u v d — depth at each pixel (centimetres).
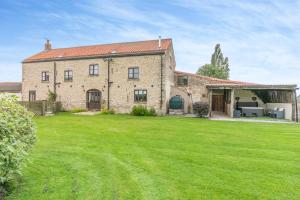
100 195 478
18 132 486
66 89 2811
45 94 2923
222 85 2219
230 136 1173
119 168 654
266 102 2569
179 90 2572
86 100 2719
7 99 485
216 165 687
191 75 2586
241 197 478
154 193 492
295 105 1983
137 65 2491
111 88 2600
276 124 1711
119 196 475
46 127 1447
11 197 460
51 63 2891
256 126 1576
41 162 701
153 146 937
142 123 1669
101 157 768
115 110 2577
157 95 2403
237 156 790
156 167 664
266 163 709
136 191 500
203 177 587
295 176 600
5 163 387
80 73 2742
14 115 482
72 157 764
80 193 485
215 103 2747
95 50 2830
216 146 944
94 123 1659
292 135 1221
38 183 536
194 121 1822
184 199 466
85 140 1053
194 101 2544
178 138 1109
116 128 1419
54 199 455
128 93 2528
